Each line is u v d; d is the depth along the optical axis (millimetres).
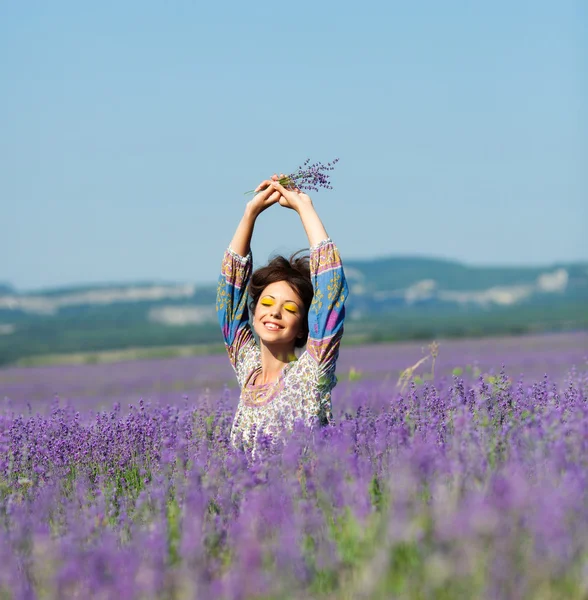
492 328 94812
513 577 3496
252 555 3658
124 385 38375
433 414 6578
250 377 7020
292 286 6891
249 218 7152
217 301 7332
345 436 5605
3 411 9352
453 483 4422
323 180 6992
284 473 5105
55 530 4836
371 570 3477
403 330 103188
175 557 4262
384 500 4625
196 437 7184
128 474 6805
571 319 118500
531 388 7035
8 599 3898
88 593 3986
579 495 3967
